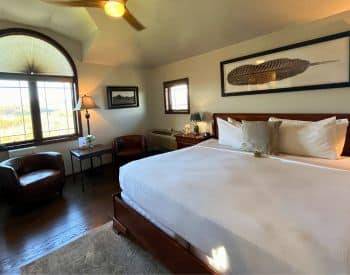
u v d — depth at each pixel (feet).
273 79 9.94
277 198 4.58
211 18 9.45
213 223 4.13
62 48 12.56
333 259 2.99
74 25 11.34
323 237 3.31
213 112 12.86
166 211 5.24
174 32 10.86
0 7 9.56
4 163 9.08
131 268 5.69
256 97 10.77
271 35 9.87
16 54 11.18
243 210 4.22
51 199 9.96
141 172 6.67
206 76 12.96
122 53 13.26
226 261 3.98
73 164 13.58
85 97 12.54
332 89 8.39
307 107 9.12
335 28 8.11
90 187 11.32
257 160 7.43
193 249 4.72
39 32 11.68
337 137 7.41
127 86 15.81
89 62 13.80
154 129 17.42
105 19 9.88
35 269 5.79
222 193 4.97
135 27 7.79
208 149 9.48
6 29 10.66
